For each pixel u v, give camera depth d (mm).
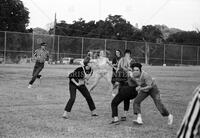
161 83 21719
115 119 8742
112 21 71750
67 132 7750
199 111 2746
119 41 43000
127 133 7855
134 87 8742
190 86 20328
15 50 37688
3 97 12586
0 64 36375
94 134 7652
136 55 44375
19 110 10211
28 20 62906
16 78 20719
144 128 8422
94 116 9773
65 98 12969
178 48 47375
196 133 2756
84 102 12188
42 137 7223
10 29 60062
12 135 7285
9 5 60000
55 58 39781
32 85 17156
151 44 45438
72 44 40656
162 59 46312
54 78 21906
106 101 12758
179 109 11508
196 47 48531
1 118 8977
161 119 9602
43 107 10867
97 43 41750
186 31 72125
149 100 13305
